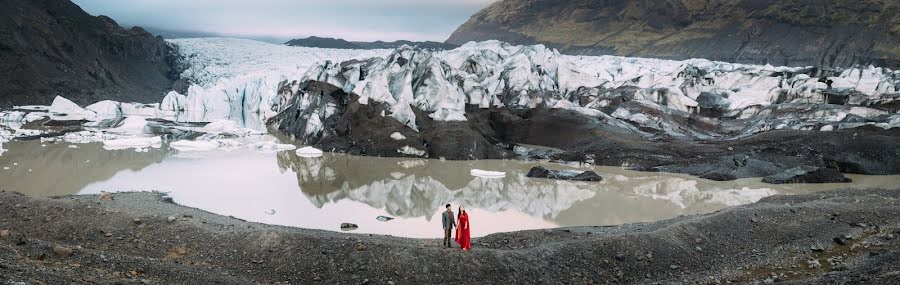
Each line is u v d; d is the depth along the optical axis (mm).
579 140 66000
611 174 53875
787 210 29203
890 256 19203
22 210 25984
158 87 141375
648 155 58938
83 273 16969
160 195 38188
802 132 62000
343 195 42594
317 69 83312
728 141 63281
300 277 21031
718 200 42281
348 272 21172
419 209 38312
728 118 75125
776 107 72688
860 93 72812
